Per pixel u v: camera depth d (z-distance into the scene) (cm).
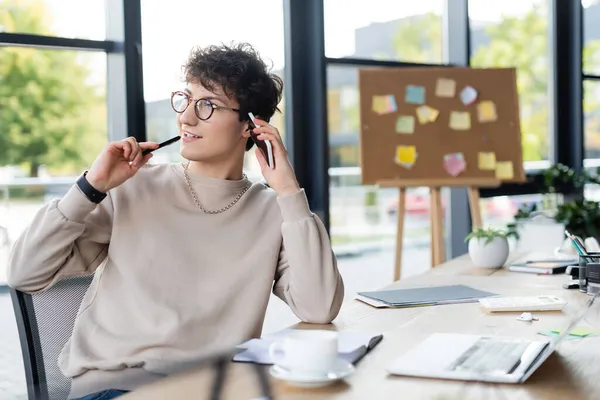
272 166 169
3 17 293
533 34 484
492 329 155
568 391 110
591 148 513
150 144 163
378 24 409
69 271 158
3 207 313
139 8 313
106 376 149
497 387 112
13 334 322
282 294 172
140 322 155
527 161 484
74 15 308
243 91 167
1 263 318
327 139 383
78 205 153
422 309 179
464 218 443
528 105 484
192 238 164
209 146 167
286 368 117
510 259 272
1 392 277
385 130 366
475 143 375
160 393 110
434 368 119
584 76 500
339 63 388
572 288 205
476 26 450
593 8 506
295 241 166
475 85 379
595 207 437
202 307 159
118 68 314
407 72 372
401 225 367
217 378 117
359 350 132
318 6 374
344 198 401
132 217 163
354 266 415
